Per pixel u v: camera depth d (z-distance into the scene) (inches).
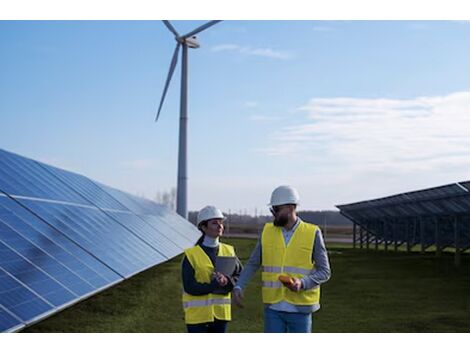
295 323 305.4
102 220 721.0
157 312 622.2
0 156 634.2
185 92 1800.0
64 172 869.2
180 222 1531.7
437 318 617.3
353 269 1179.3
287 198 307.7
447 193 1185.4
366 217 2075.5
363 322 596.1
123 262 568.4
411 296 776.9
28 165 706.8
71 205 663.8
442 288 860.0
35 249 435.8
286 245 308.2
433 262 1363.2
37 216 520.4
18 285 355.9
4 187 532.4
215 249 333.1
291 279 294.0
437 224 1450.5
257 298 739.4
